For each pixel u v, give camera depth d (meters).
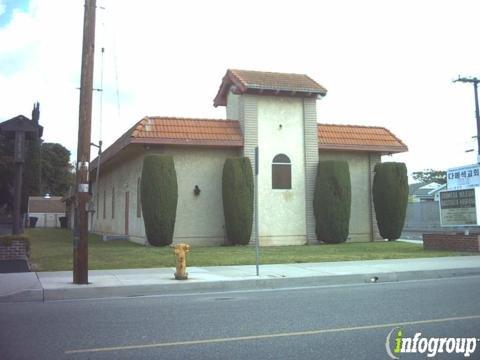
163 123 23.50
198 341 7.06
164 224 21.94
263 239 24.08
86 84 12.43
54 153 75.50
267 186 24.34
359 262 16.56
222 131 24.03
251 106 24.25
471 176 20.94
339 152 26.95
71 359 6.23
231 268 15.09
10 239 14.54
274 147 24.59
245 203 22.88
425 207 47.62
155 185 21.94
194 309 9.59
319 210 24.52
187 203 23.77
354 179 27.08
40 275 13.55
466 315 8.64
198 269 14.91
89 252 19.14
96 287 11.60
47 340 7.18
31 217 61.84
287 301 10.41
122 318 8.75
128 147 23.91
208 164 24.22
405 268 14.88
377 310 9.21
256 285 12.70
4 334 7.57
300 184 24.94
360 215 26.98
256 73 25.75
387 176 25.73
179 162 23.81
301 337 7.23
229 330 7.72
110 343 6.99
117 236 27.34
